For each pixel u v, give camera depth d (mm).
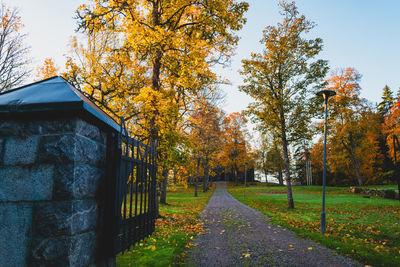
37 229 2117
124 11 9938
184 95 11859
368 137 37281
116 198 2727
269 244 6828
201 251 6062
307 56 16344
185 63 9609
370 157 38469
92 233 2475
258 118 17484
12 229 2146
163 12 10914
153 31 8672
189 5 10188
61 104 2184
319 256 5684
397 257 5391
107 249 2623
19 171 2207
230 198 27062
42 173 2180
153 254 5344
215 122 25859
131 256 5133
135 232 3254
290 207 16891
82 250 2262
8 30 13906
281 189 41219
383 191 24875
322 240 7059
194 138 18703
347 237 7707
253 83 17344
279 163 53906
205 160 30969
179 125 14266
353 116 31688
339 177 47719
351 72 29953
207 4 9562
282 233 8359
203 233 8250
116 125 3004
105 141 2836
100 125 2686
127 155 3035
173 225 9234
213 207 17547
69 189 2131
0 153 2238
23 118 2271
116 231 2705
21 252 2107
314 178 54312
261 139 55438
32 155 2213
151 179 4066
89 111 2266
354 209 16203
